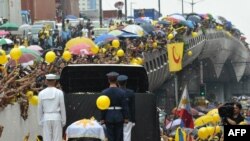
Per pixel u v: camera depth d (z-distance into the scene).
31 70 37.56
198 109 77.12
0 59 29.38
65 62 43.75
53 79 29.00
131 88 33.84
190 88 173.88
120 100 28.70
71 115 30.89
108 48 63.12
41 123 29.09
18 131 31.78
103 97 27.44
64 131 30.84
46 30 73.62
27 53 38.38
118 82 29.23
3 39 53.72
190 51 126.56
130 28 78.62
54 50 48.94
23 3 162.62
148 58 95.25
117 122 28.70
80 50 50.38
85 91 33.59
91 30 89.31
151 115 30.84
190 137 37.53
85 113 30.92
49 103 28.88
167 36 96.81
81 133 26.30
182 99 40.28
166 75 123.00
